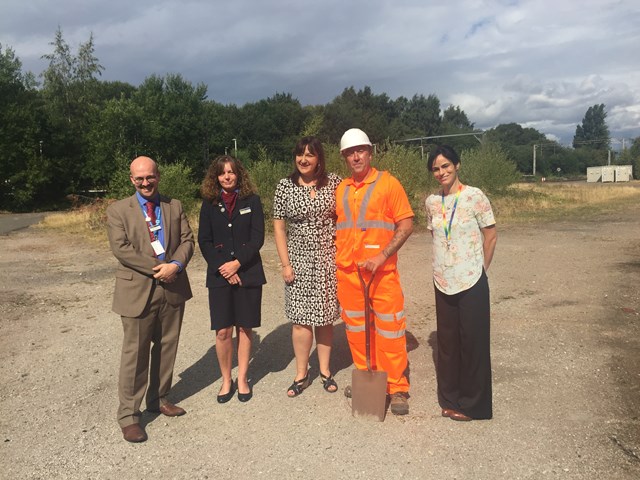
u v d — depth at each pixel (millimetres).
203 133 45875
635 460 2910
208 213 3754
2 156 33875
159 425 3520
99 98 46625
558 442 3125
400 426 3395
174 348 3602
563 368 4246
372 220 3463
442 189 3498
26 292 7781
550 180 82938
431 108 108688
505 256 9688
